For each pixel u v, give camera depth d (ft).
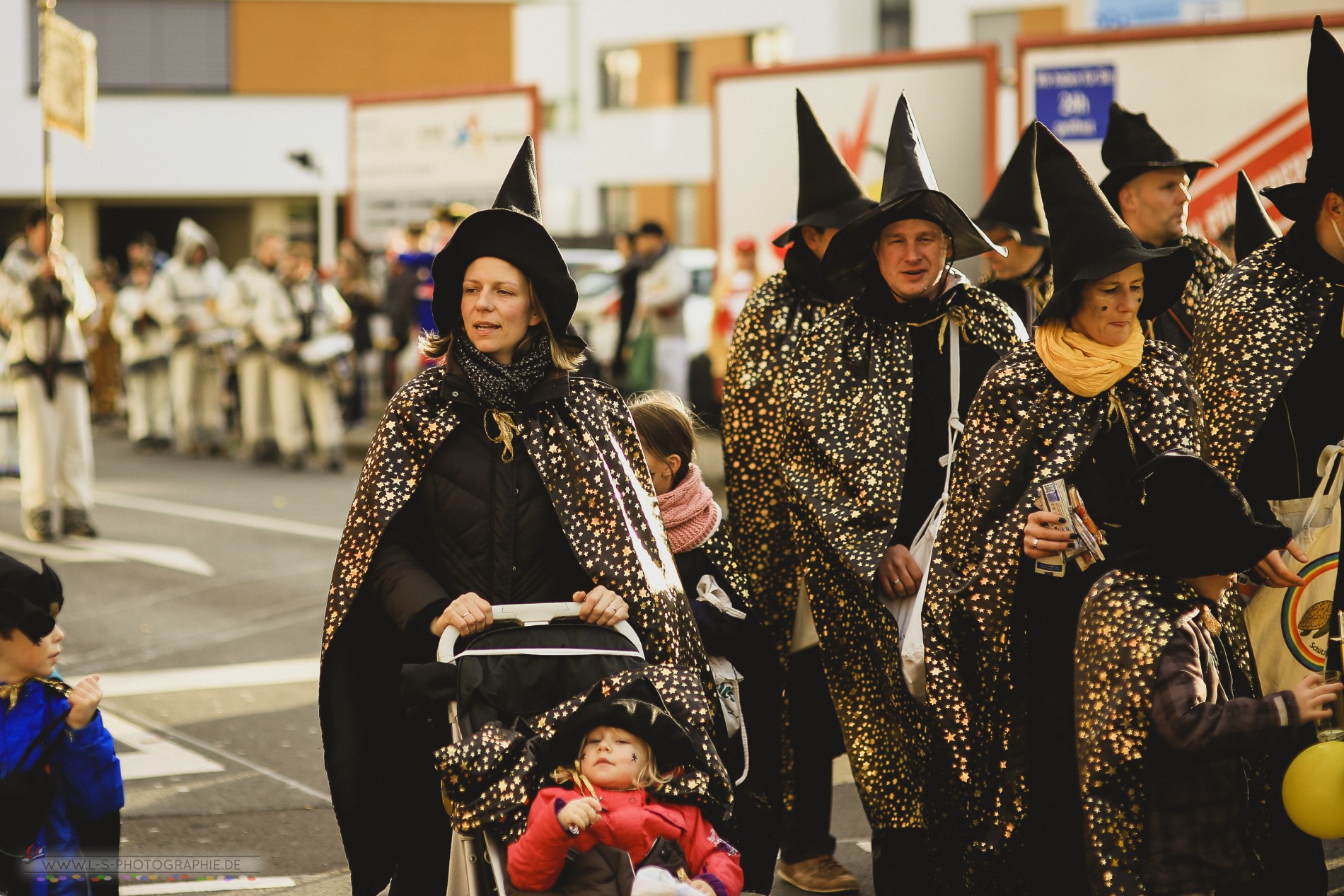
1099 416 27.94
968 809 29.22
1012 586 28.17
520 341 27.68
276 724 47.93
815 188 37.06
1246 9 97.81
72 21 256.73
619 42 257.34
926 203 32.60
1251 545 25.09
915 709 30.99
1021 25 235.40
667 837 24.34
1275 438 31.27
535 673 25.68
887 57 91.15
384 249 127.95
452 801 24.40
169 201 273.54
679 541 32.73
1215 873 25.41
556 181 266.77
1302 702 24.45
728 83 96.78
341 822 27.84
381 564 27.14
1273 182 82.28
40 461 78.43
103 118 258.98
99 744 26.68
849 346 34.09
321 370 110.83
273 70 263.08
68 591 67.00
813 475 33.86
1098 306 27.78
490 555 27.27
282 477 108.88
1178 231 39.06
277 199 273.75
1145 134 38.96
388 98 123.44
